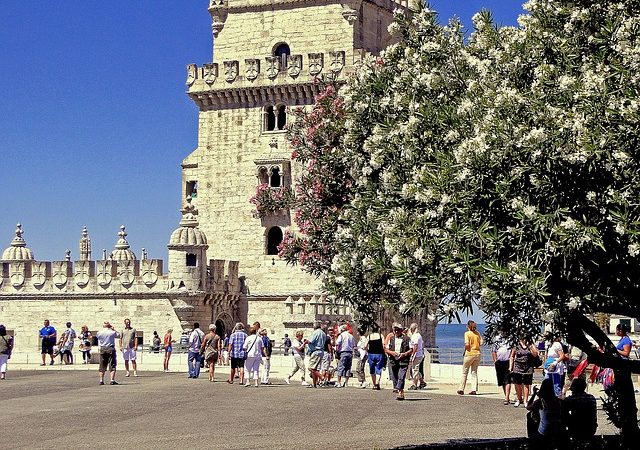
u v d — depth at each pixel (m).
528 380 37.78
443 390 45.81
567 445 25.48
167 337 61.06
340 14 83.81
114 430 30.22
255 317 83.56
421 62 26.14
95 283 83.06
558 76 22.56
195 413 34.91
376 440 28.12
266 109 84.31
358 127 27.47
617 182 20.77
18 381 49.91
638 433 25.55
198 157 86.00
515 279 20.41
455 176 21.80
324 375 48.31
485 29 25.66
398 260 22.33
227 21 87.38
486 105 22.91
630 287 22.02
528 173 21.31
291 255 52.78
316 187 45.84
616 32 22.25
